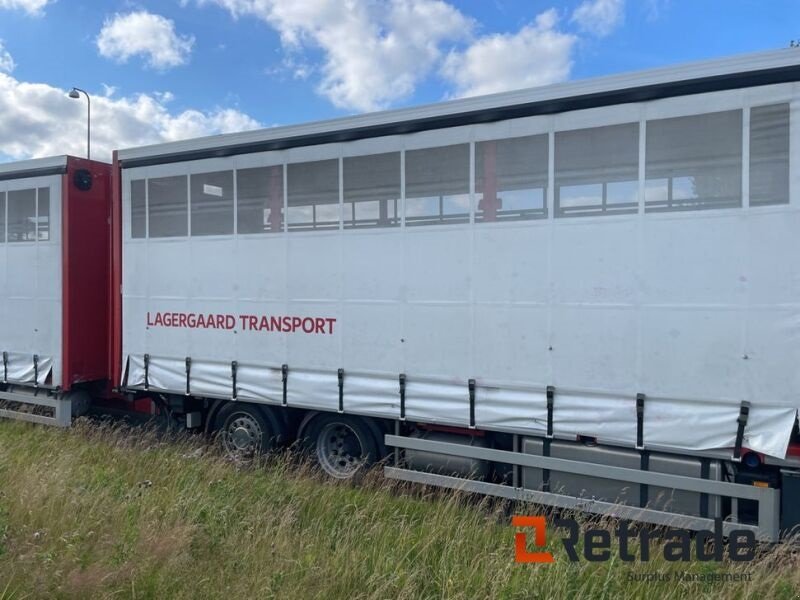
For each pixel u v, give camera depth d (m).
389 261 5.39
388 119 5.36
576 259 4.62
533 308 4.79
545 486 4.86
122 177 6.93
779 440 3.98
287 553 3.95
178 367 6.61
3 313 8.05
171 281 6.64
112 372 7.08
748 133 4.07
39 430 7.31
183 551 3.87
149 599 3.51
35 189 7.73
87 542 4.06
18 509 4.47
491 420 4.96
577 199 4.62
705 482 4.21
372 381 5.49
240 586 3.54
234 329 6.24
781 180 3.99
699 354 4.23
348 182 5.58
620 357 4.48
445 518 4.54
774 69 4.00
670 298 4.32
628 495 4.55
